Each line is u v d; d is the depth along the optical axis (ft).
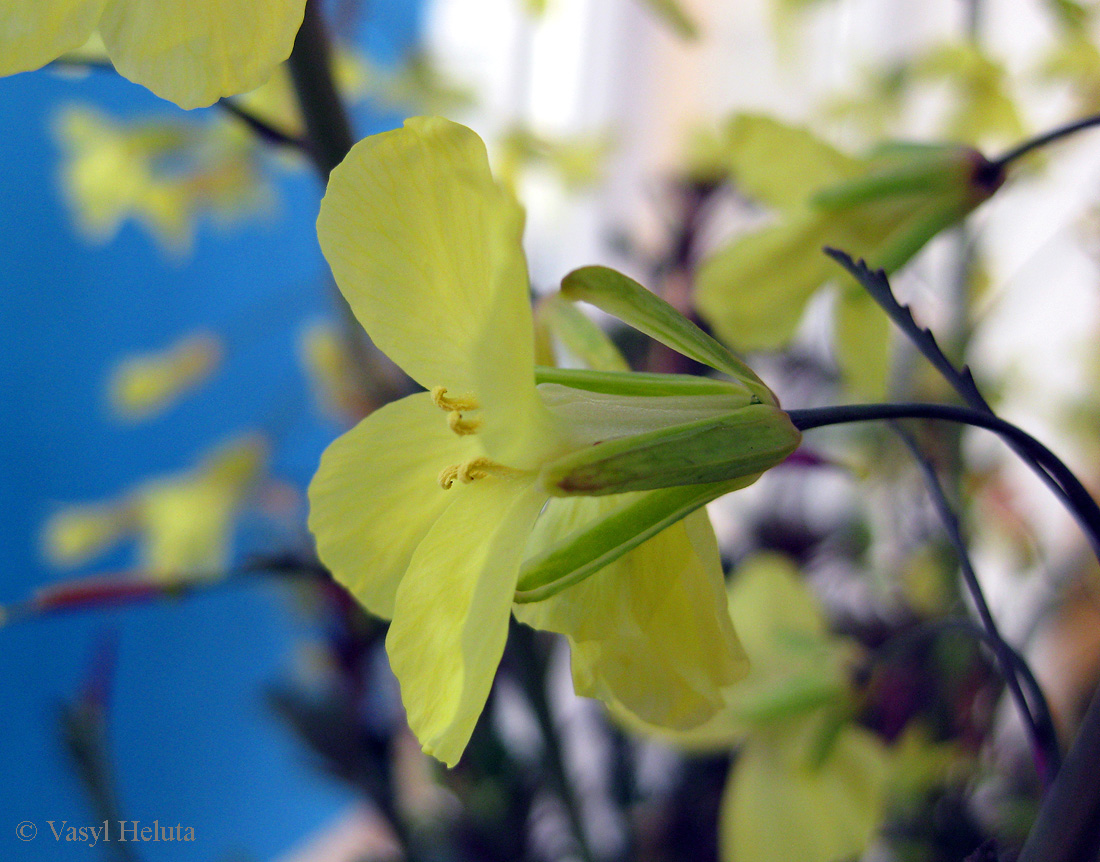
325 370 0.64
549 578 0.29
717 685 0.30
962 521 0.59
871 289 0.30
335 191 0.28
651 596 0.30
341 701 0.59
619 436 0.28
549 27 1.27
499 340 0.27
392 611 0.31
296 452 1.23
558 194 0.84
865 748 0.48
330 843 1.09
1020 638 0.59
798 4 0.87
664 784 0.67
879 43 1.02
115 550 1.06
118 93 1.07
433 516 0.31
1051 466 0.29
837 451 0.74
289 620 0.98
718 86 1.22
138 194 0.71
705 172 0.67
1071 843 0.29
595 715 0.65
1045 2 0.48
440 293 0.29
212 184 0.71
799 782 0.45
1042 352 0.84
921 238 0.38
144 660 1.06
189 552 0.69
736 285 0.42
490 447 0.27
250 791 1.21
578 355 0.33
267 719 0.82
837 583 0.72
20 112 0.96
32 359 1.00
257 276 1.25
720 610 0.29
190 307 1.17
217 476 0.71
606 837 0.71
